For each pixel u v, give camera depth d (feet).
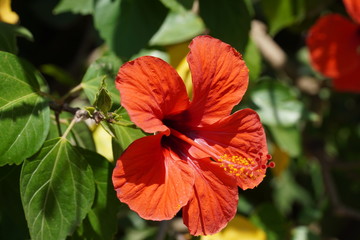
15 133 1.63
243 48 2.04
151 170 1.59
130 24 1.95
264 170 1.65
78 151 1.67
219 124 1.68
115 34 1.95
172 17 2.14
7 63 1.66
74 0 2.11
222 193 1.65
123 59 1.90
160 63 1.58
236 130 1.68
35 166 1.63
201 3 2.02
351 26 2.30
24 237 1.79
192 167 1.65
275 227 2.36
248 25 2.04
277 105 2.37
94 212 1.73
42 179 1.63
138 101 1.55
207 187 1.65
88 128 1.84
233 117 1.67
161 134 1.58
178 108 1.65
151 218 1.57
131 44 1.95
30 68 1.69
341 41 2.32
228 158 1.64
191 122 1.69
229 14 2.03
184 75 2.06
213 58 1.64
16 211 1.77
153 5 1.97
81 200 1.66
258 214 2.35
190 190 1.60
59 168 1.65
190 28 2.13
